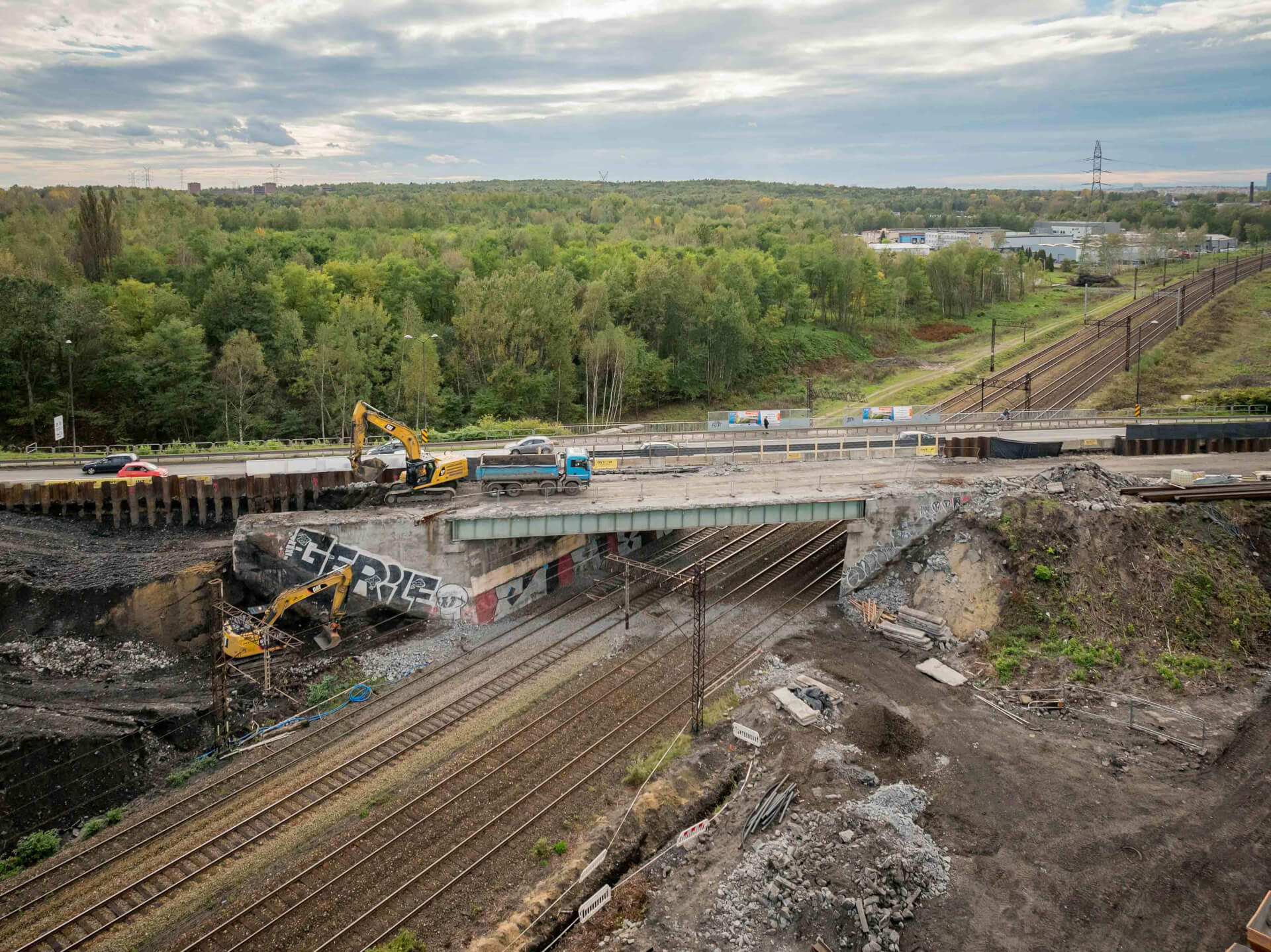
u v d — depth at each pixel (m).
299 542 59.75
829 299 184.88
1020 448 79.88
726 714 51.31
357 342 110.81
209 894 37.38
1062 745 48.19
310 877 38.31
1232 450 85.00
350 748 47.56
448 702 51.91
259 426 102.12
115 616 54.97
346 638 59.50
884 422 97.88
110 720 47.34
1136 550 62.75
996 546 62.59
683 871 39.22
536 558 66.38
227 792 44.00
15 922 36.00
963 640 59.75
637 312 149.25
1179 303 167.88
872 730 48.97
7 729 44.88
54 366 96.94
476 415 117.38
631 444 90.12
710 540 78.75
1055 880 38.59
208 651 56.97
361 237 180.62
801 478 72.12
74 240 144.25
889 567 66.31
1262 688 53.69
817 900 36.72
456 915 36.56
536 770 45.91
